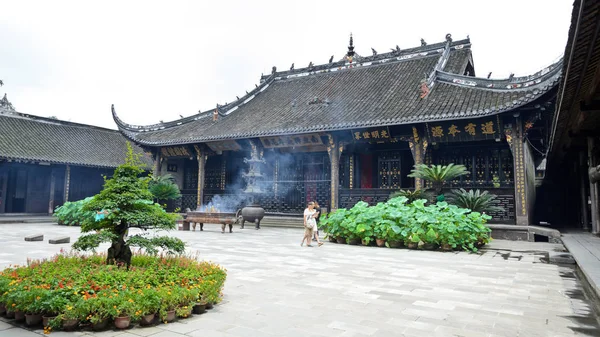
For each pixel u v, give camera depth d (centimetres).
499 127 1869
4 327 513
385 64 2983
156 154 3120
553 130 1495
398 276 863
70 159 3338
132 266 689
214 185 3278
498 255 1219
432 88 2284
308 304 624
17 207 3425
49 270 613
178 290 554
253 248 1337
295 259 1095
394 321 539
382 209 1463
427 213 1372
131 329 505
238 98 3177
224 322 532
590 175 1541
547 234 1591
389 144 2553
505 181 2022
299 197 2723
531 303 642
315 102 2675
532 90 1714
